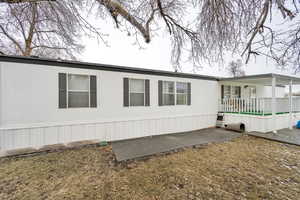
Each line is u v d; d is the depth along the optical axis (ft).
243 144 18.15
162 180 9.98
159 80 23.32
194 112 26.89
